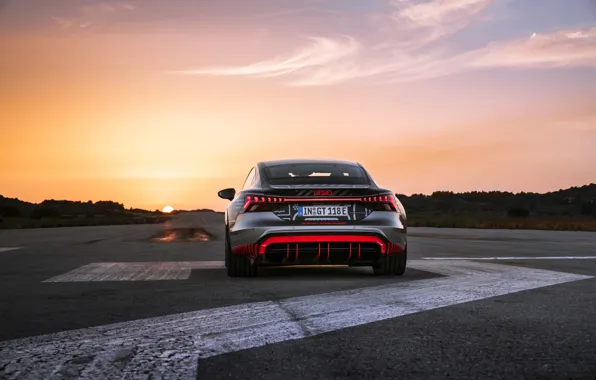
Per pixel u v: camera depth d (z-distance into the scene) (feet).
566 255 32.76
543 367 8.61
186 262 28.04
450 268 23.94
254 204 20.62
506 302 14.67
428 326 11.68
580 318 12.48
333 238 20.31
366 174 22.68
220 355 9.46
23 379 8.16
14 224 128.98
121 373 8.43
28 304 14.92
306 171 22.44
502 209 321.73
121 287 18.33
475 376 8.20
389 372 8.43
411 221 125.59
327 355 9.42
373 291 16.83
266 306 14.28
